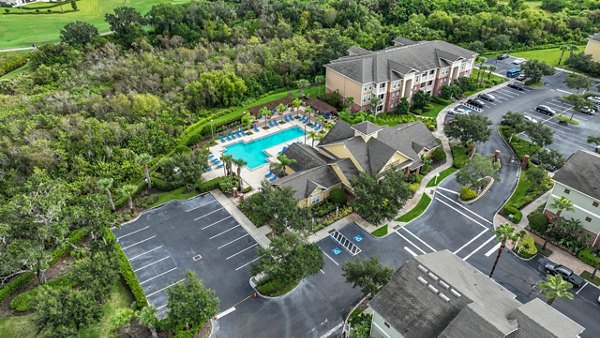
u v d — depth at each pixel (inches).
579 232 2116.1
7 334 1659.7
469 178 2416.3
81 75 3595.0
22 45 4485.7
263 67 4020.7
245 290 1893.5
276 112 3535.9
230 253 2098.9
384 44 4672.7
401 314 1439.5
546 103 3671.3
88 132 2696.9
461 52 3850.9
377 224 2183.8
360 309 1788.9
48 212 1882.4
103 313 1625.2
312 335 1688.0
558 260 2042.3
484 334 1261.1
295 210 2026.3
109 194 2288.4
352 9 5113.2
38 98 3147.1
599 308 1800.0
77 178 2487.7
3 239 1792.6
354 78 3380.9
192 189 2576.3
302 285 1915.6
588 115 3472.0
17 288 1859.0
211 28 4635.8
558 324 1360.7
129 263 2011.6
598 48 4298.7
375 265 1752.0
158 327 1668.3
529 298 1839.3
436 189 2578.7
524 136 3144.7
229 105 3634.4
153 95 3307.1
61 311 1485.0
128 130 2829.7
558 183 2137.1
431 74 3681.1
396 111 3526.1
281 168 2655.0
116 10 4478.3
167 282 1929.1
